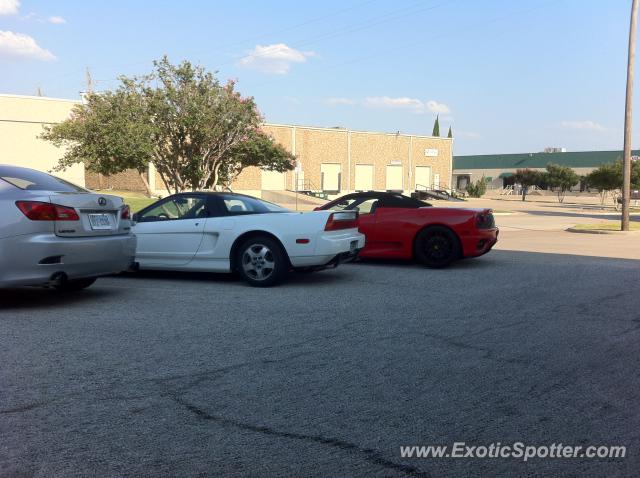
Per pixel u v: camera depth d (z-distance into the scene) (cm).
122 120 2034
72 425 373
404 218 1075
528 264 1137
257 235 856
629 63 2108
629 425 383
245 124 2288
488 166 8862
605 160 7588
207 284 879
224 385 445
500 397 428
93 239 696
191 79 2200
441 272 1020
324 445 351
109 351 525
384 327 622
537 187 7356
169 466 324
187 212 903
